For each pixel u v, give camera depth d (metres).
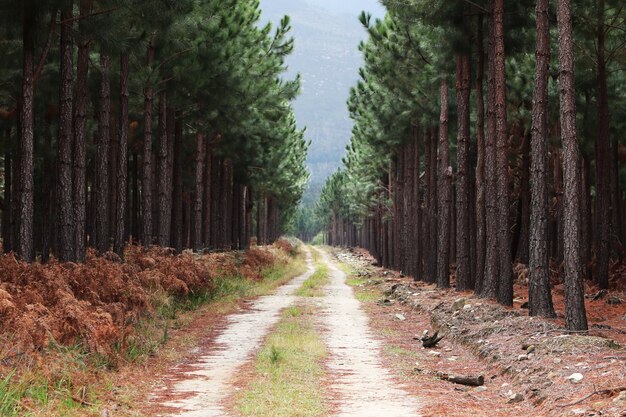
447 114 32.75
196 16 27.16
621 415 8.34
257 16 36.91
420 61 33.66
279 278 46.91
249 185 59.09
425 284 37.62
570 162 15.96
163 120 32.41
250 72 36.47
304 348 16.52
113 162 35.06
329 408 10.27
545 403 10.09
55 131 31.03
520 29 25.06
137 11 20.31
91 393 10.46
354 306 28.48
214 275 31.05
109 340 13.06
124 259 26.36
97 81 27.12
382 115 41.47
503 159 22.73
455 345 17.03
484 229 25.81
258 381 12.41
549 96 31.20
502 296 22.36
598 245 33.97
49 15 20.30
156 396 11.20
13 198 32.34
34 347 11.11
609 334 16.38
